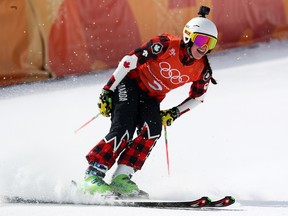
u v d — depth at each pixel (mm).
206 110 25141
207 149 19250
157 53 13695
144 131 13875
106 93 14266
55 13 35219
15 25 34719
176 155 18812
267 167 16312
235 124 22375
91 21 35750
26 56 34938
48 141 21344
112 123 13820
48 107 28281
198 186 14930
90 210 11344
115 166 17203
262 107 24656
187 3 36719
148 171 16938
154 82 14062
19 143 21156
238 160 17500
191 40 13422
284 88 27922
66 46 35438
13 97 31609
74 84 33438
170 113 14742
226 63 35531
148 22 36438
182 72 13898
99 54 35875
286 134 20219
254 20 38625
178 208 11711
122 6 36094
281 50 37062
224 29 38062
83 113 26266
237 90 28531
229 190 14398
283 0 39156
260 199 13391
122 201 12273
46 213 11008
